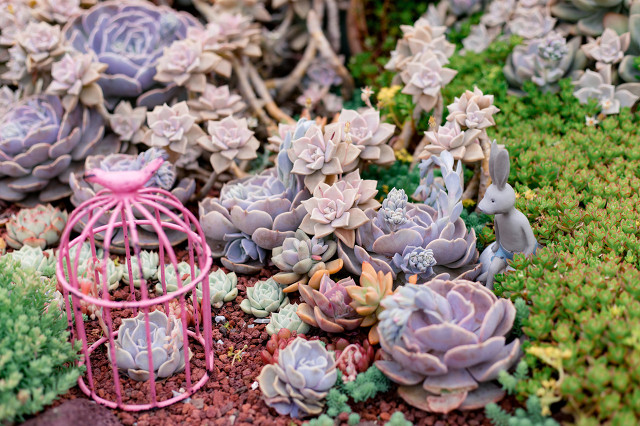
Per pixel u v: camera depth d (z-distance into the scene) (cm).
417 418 67
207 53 96
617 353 63
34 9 99
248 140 92
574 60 100
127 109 95
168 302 76
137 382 72
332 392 68
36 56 93
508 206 72
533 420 64
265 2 123
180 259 89
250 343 77
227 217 85
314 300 75
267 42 115
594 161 88
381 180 93
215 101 96
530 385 64
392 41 118
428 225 78
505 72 102
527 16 105
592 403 62
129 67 95
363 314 72
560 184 83
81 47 99
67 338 72
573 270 70
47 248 90
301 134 82
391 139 101
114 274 82
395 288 78
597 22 100
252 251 84
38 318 69
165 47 95
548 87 100
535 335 66
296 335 76
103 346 76
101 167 90
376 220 80
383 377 69
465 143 81
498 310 66
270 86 115
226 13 106
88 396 70
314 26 113
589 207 79
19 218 90
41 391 65
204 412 69
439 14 114
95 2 104
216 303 81
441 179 84
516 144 89
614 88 96
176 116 89
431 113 96
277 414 69
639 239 76
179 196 90
